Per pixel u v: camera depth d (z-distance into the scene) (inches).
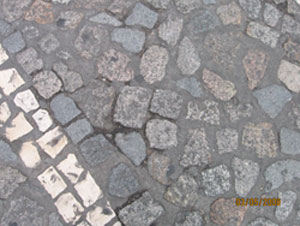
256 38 98.8
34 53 92.7
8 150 87.9
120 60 93.9
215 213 88.7
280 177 91.7
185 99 93.0
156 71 93.9
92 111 90.7
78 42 94.1
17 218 84.9
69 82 91.7
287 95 96.1
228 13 99.5
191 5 98.7
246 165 91.1
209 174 89.9
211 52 96.4
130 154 89.4
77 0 96.4
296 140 93.9
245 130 92.9
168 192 88.6
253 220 89.5
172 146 90.4
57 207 86.1
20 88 90.7
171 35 96.3
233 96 94.4
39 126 89.2
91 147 89.0
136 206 87.7
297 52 99.2
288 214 90.5
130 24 96.2
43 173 87.4
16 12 94.9
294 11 101.8
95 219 86.5
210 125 92.2
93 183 87.8
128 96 92.1
